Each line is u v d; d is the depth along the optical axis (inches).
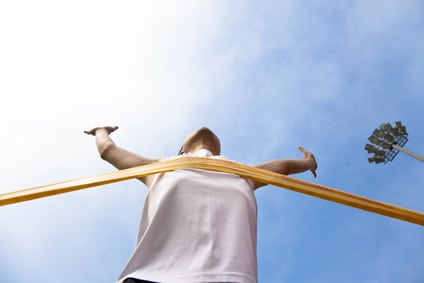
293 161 142.9
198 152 128.6
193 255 83.0
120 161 123.2
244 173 110.7
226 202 96.0
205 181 100.8
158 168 105.4
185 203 93.7
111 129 139.0
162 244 87.1
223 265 80.9
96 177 109.5
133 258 84.7
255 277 85.8
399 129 614.5
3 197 104.9
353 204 117.8
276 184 113.6
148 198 101.5
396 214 118.8
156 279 78.7
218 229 88.7
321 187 119.0
